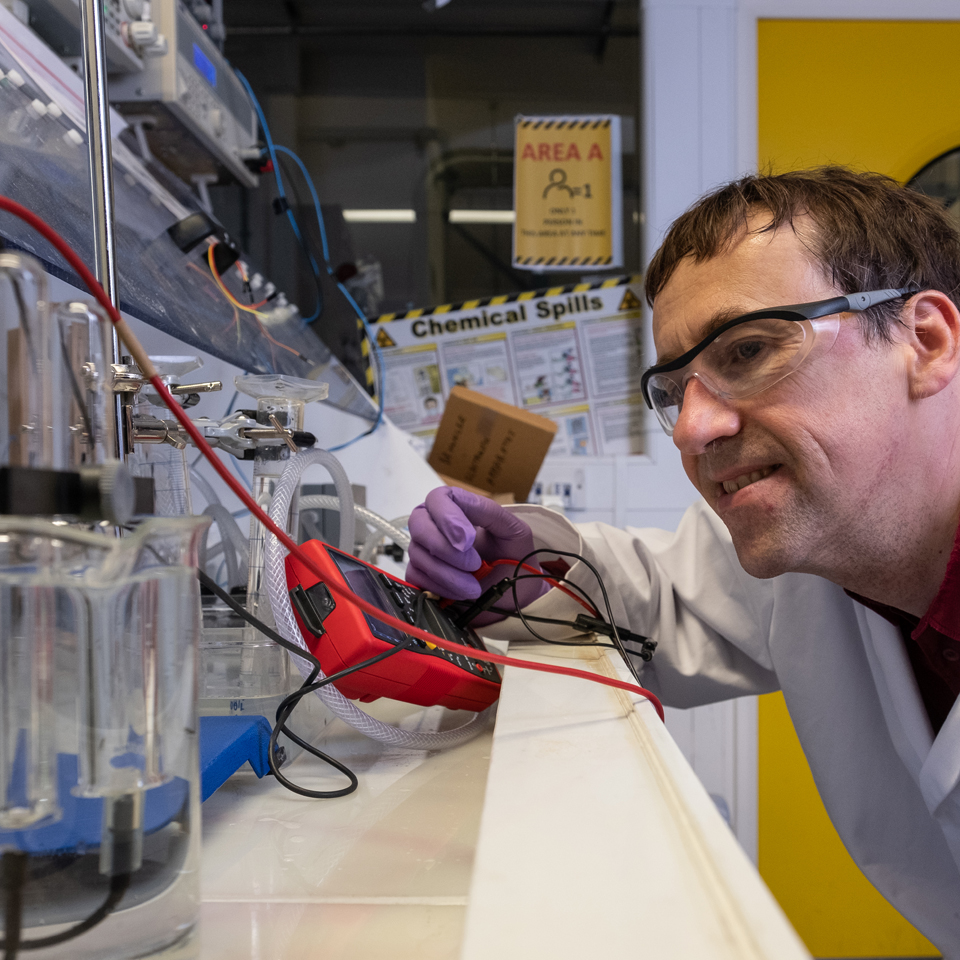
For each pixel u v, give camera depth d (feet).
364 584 2.32
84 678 0.96
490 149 8.29
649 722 1.65
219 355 3.23
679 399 2.51
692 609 3.60
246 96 5.95
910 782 3.07
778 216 2.27
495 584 2.79
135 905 0.97
